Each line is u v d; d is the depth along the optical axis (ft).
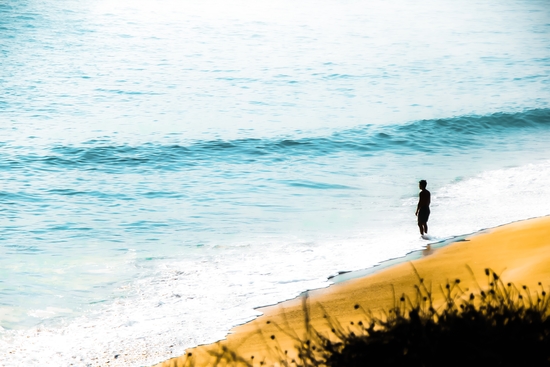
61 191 161.58
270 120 267.80
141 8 621.72
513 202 139.64
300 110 289.94
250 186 166.40
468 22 639.35
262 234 123.34
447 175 175.32
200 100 308.81
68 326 81.41
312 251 110.42
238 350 68.44
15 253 113.19
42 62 393.50
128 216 138.62
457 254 99.14
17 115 266.98
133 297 91.50
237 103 303.68
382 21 616.80
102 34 494.18
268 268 101.96
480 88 358.84
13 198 153.69
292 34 526.16
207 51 447.83
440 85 364.99
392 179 172.24
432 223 124.67
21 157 197.77
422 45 503.20
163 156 201.77
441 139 233.35
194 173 181.78
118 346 74.38
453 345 30.63
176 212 141.59
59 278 100.07
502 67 428.97
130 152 205.77
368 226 126.31
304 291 89.81
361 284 90.02
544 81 384.47
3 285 96.53
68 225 131.85
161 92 325.62
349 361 32.14
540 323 31.94
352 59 437.17
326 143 222.48
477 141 231.09
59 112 276.00
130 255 111.96
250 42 485.56
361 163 194.80
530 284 71.10
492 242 103.14
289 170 185.26
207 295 90.99
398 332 31.99
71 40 466.70
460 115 263.29
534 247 93.97
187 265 105.70
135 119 265.75
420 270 92.89
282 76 376.48
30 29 500.33
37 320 83.35
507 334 31.14
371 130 244.22
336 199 151.53
